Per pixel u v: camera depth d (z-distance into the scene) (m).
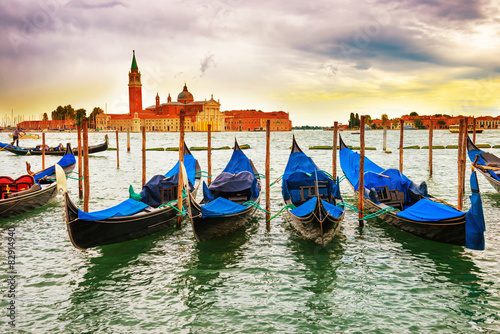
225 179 16.72
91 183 25.34
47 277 10.45
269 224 14.59
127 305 9.05
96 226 11.55
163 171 31.86
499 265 10.91
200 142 86.06
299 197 15.76
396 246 12.55
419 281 10.05
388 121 194.75
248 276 10.51
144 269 11.02
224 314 8.66
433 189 22.17
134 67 190.62
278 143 81.31
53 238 13.51
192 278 10.43
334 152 19.22
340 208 13.40
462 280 10.05
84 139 15.17
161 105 192.38
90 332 8.00
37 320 8.40
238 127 191.50
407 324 8.18
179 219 14.45
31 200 16.72
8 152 53.81
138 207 13.27
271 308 8.88
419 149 53.84
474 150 22.41
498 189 19.38
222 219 13.03
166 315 8.63
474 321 8.25
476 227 10.66
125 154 49.69
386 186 15.45
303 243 13.03
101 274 10.67
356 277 10.35
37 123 172.75
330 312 8.68
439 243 12.67
